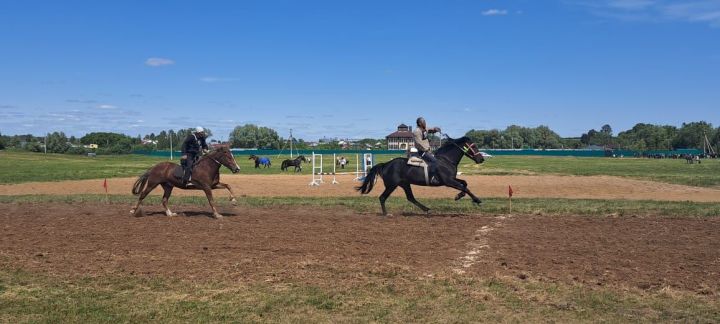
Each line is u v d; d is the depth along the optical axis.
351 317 8.52
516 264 11.44
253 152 141.12
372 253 12.53
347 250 12.86
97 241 14.16
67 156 107.00
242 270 11.12
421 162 17.97
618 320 8.29
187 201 23.27
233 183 37.16
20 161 79.38
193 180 18.09
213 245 13.56
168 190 18.88
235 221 17.42
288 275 10.73
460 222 16.89
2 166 62.91
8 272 11.15
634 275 10.55
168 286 10.13
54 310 8.94
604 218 17.61
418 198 25.12
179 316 8.63
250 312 8.77
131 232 15.44
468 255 12.28
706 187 33.50
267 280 10.43
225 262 11.77
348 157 105.44
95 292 9.84
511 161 88.25
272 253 12.60
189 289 9.95
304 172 55.06
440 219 17.56
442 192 29.61
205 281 10.41
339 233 15.07
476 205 21.00
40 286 10.21
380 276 10.62
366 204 21.62
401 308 8.86
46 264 11.76
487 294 9.46
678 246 13.05
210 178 18.23
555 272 10.81
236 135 179.88
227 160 18.12
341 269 11.08
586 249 12.79
